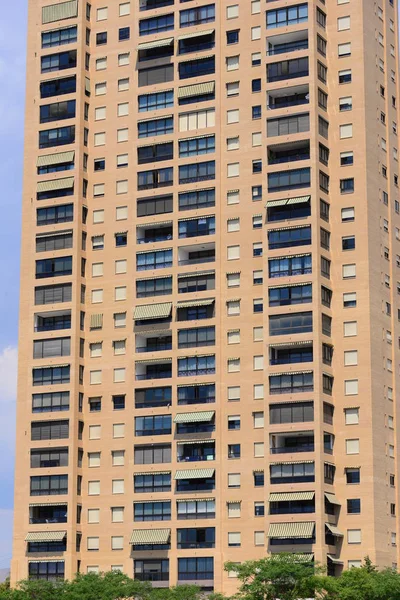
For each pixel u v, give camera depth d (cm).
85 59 15675
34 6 16100
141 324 14812
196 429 14312
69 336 14988
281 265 14125
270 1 14712
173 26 15312
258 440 14025
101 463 14712
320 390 13762
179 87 15138
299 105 14362
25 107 15850
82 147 15450
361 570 12888
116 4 15688
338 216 14375
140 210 15062
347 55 14688
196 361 14462
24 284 15500
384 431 14125
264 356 14012
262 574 12762
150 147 15150
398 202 15112
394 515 14138
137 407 14662
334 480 13838
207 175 14812
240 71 14888
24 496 14812
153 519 14312
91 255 15250
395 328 14662
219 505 14038
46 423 14888
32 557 14650
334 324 14188
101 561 14475
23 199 15700
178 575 14062
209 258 14650
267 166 14350
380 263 14488
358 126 14488
